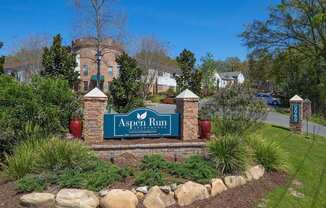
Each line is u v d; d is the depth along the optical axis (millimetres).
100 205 6539
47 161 7430
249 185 8383
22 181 6949
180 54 27031
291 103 19062
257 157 9586
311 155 12891
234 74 78125
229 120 11164
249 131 11250
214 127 11117
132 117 10266
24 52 54688
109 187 6906
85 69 48281
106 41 40156
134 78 18938
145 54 53125
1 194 6961
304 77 42188
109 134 10016
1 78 9992
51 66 20078
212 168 8195
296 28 40969
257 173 8969
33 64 52719
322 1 39125
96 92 9734
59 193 6488
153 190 6828
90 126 9602
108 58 49312
